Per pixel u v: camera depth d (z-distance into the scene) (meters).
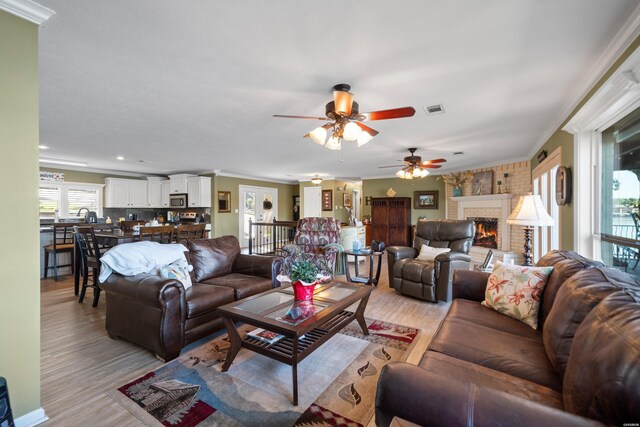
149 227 4.26
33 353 1.58
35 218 1.59
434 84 2.45
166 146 4.76
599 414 0.81
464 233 4.07
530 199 2.86
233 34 1.76
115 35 1.77
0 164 1.47
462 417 0.81
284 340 2.07
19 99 1.53
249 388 1.88
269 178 9.52
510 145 4.69
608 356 0.85
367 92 2.60
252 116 3.25
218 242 3.47
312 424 1.57
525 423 0.76
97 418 1.62
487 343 1.58
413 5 1.51
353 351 2.37
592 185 2.70
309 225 5.14
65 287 4.32
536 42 1.85
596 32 1.75
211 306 2.51
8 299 1.50
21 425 1.53
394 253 4.11
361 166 6.93
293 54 1.99
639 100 1.97
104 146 4.74
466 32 1.74
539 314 1.83
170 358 2.22
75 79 2.36
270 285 3.15
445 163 6.40
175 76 2.31
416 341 2.54
